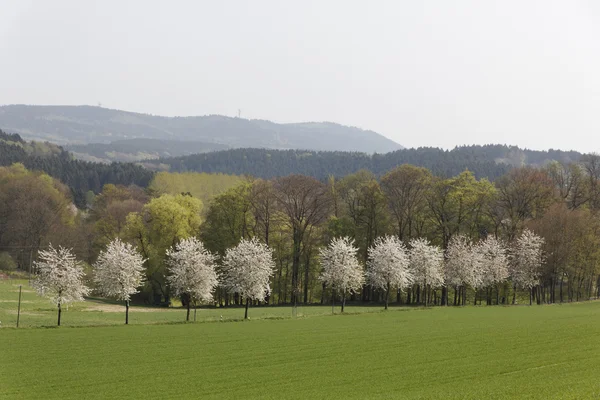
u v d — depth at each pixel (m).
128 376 48.50
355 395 41.72
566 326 70.44
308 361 53.72
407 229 122.56
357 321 80.56
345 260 99.12
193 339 65.25
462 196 113.00
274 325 77.06
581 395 38.41
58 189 191.25
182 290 85.00
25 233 152.38
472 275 108.56
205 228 122.88
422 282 108.12
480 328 70.69
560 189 130.25
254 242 92.69
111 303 111.19
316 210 119.81
